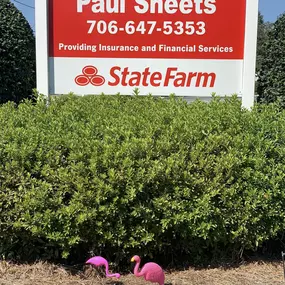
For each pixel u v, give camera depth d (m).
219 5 4.45
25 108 4.10
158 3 4.45
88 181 3.05
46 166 3.13
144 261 3.45
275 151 3.45
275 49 9.55
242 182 3.31
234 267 3.43
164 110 3.84
